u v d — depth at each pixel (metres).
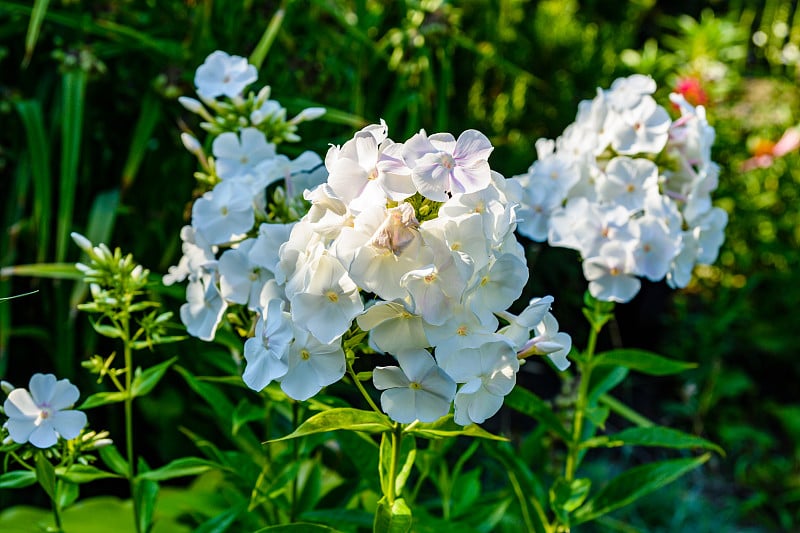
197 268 0.53
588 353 0.59
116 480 0.82
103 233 0.77
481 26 1.15
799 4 1.60
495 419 0.99
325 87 0.88
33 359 0.84
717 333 1.19
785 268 1.28
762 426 1.13
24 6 0.79
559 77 1.30
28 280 0.81
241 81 0.57
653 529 0.88
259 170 0.54
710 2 1.81
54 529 0.53
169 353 0.80
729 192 1.29
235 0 0.84
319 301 0.44
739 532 0.90
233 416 0.55
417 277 0.42
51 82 0.83
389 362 0.62
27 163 0.81
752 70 1.62
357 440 0.56
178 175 0.82
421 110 0.92
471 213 0.44
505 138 1.16
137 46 0.81
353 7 1.01
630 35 1.56
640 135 0.56
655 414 1.12
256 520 0.61
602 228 0.56
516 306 1.08
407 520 0.46
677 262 0.57
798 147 1.32
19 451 0.53
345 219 0.44
